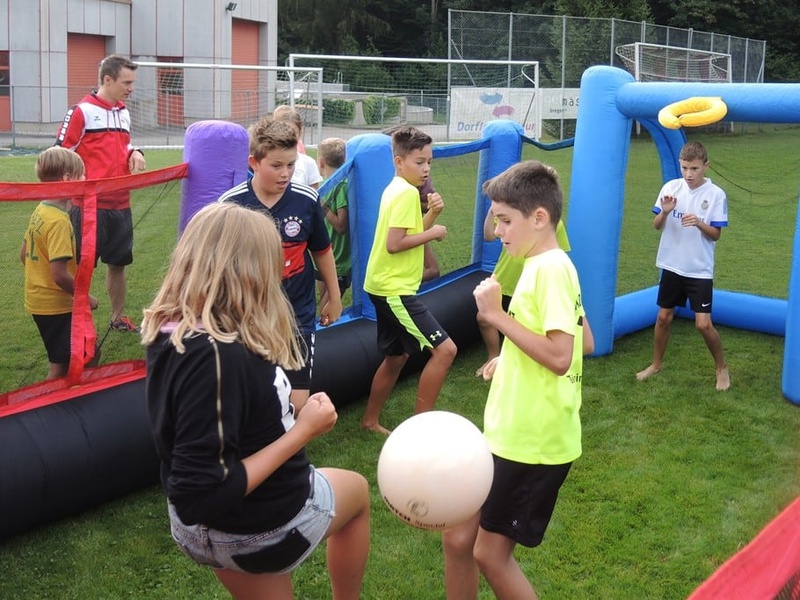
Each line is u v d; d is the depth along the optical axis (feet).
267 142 12.14
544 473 8.93
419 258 15.05
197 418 6.38
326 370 16.01
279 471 7.14
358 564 8.80
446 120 76.07
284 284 12.85
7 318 16.07
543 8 129.08
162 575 11.16
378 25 152.76
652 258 26.86
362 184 17.81
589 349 9.75
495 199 9.09
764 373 19.33
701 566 11.44
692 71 93.50
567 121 82.53
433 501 7.42
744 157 47.91
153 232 17.29
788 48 123.65
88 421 12.21
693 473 14.20
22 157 60.13
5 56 78.02
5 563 11.30
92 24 84.69
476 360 20.08
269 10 102.83
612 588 10.94
